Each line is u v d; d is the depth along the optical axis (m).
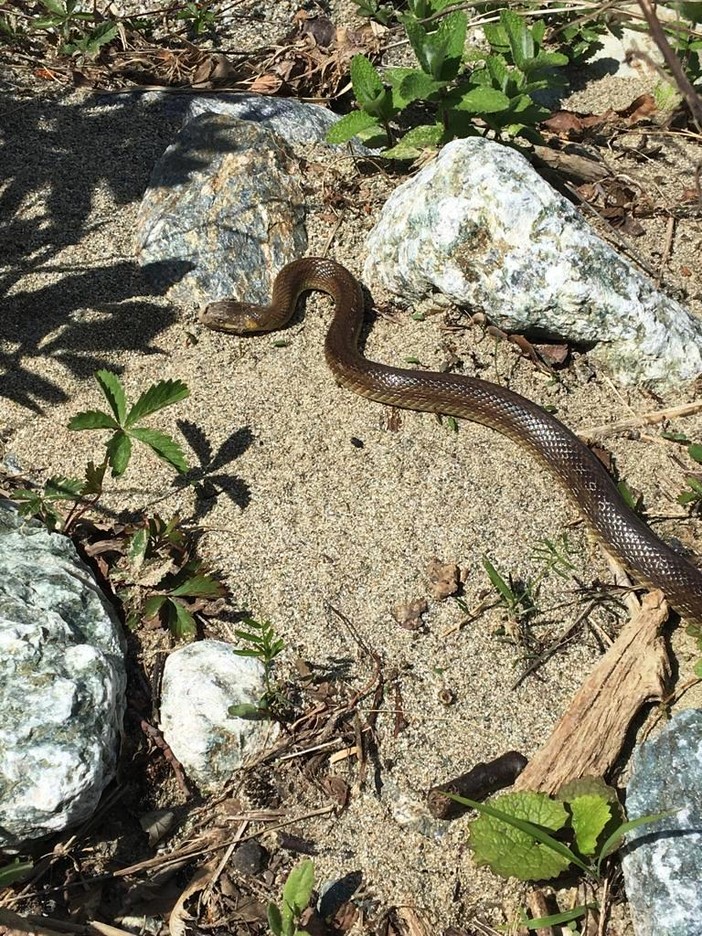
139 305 0.70
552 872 0.48
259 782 0.54
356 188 0.77
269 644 0.54
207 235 0.72
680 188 0.79
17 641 0.53
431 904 0.50
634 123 0.84
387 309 0.72
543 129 0.83
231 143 0.75
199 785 0.54
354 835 0.52
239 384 0.68
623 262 0.67
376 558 0.60
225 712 0.54
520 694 0.56
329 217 0.76
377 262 0.72
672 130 0.83
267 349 0.70
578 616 0.58
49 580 0.57
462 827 0.52
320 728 0.55
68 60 0.82
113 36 0.82
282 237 0.74
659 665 0.55
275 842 0.52
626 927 0.49
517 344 0.69
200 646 0.57
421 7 0.79
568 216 0.66
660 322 0.67
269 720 0.55
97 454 0.65
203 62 0.84
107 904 0.51
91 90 0.81
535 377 0.68
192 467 0.64
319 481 0.63
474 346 0.69
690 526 0.62
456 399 0.65
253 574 0.60
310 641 0.58
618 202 0.78
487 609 0.58
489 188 0.66
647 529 0.59
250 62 0.85
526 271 0.66
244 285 0.71
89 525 0.62
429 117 0.81
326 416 0.67
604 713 0.54
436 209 0.67
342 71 0.84
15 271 0.71
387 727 0.55
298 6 0.88
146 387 0.68
